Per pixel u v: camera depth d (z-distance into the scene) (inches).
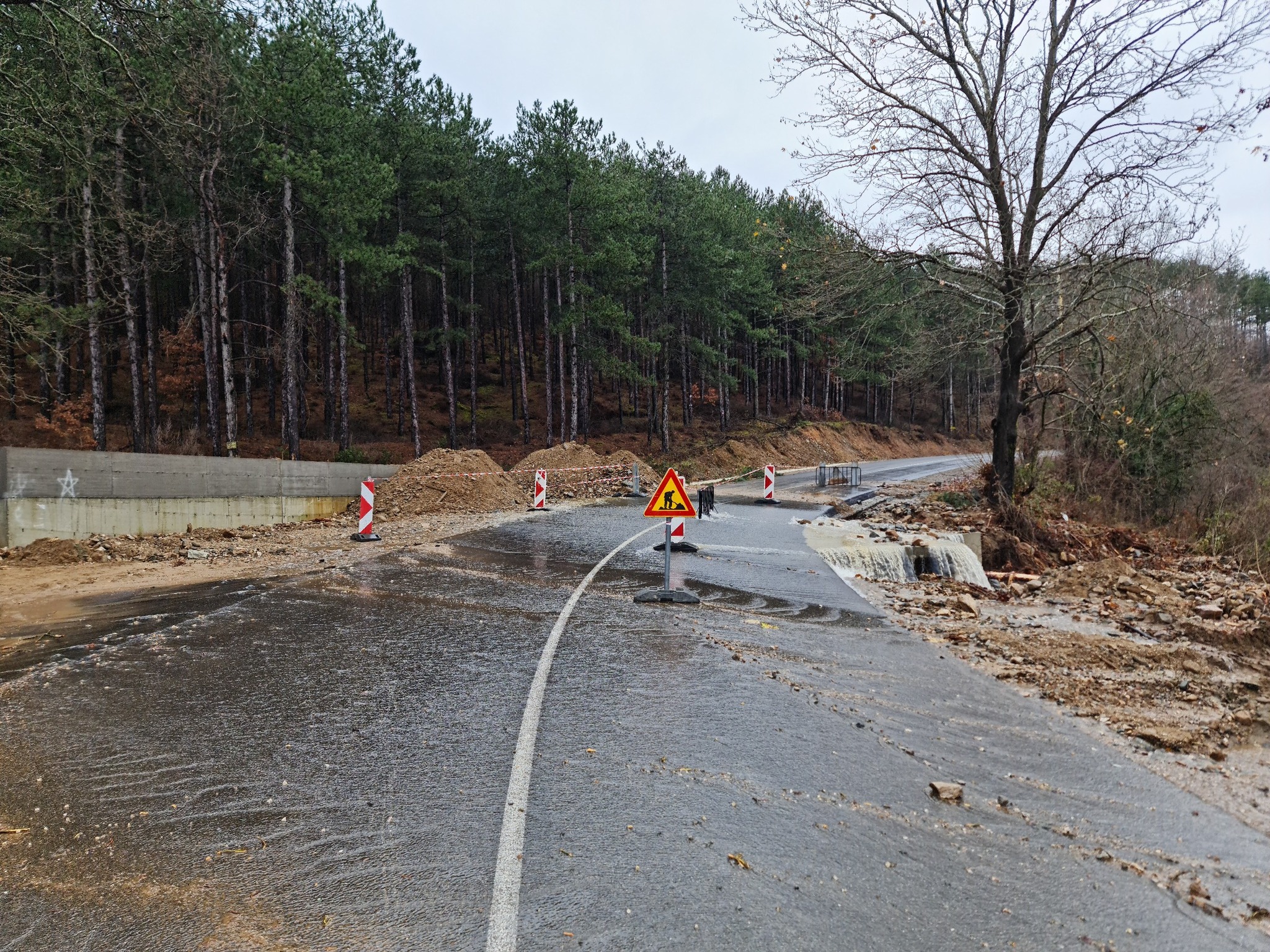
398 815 161.8
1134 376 970.7
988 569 715.4
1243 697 317.1
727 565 527.8
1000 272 742.5
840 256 749.9
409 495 812.6
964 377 2455.7
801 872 148.8
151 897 129.6
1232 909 149.9
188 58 413.4
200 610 339.6
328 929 122.3
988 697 282.8
